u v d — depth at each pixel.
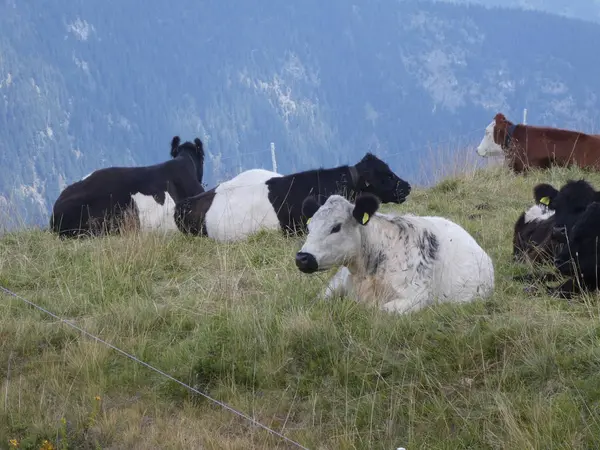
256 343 8.49
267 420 7.47
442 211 14.72
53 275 11.52
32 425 7.34
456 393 7.56
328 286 9.85
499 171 18.45
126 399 7.98
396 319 8.70
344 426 7.22
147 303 9.95
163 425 7.44
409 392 7.57
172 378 7.86
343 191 13.91
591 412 6.91
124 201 14.09
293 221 13.45
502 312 9.02
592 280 9.69
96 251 11.86
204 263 11.95
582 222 9.82
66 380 8.34
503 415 6.95
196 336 8.97
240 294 10.26
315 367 8.09
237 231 13.35
